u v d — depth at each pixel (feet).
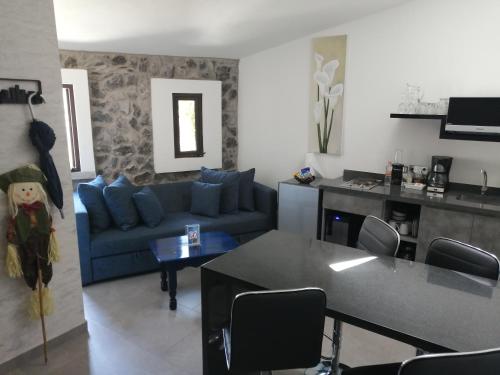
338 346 6.97
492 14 10.69
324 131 14.33
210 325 6.57
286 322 4.91
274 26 12.80
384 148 13.16
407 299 5.28
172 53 14.33
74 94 12.78
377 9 12.23
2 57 6.85
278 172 15.96
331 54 13.62
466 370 3.76
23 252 7.29
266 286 5.60
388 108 12.84
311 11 11.80
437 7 11.46
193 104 15.21
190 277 11.90
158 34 12.19
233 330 4.90
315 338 5.08
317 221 13.01
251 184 14.66
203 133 15.57
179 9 10.54
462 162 11.77
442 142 12.01
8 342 7.67
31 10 7.17
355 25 12.98
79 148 13.23
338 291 5.48
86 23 10.66
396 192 11.57
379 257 6.71
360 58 13.10
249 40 13.94
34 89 7.39
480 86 11.18
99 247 11.21
